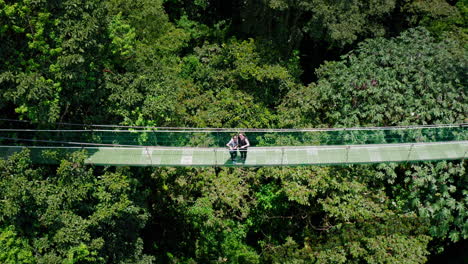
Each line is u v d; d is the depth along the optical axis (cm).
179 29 2792
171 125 2222
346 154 2073
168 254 2542
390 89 2267
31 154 1886
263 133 2342
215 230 2294
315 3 2475
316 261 2092
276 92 2595
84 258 1742
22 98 1652
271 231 2456
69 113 1998
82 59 1662
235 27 3294
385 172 2270
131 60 2067
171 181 2336
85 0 1775
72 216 1731
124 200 1834
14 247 1617
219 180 2214
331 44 2897
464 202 2219
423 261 1998
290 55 3028
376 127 2145
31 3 1653
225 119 2389
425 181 2169
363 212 2120
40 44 1670
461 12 2950
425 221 2098
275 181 2308
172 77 2306
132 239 2117
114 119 1997
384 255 1994
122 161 1967
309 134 2283
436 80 2300
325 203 2166
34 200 1689
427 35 2525
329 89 2347
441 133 2206
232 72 2527
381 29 2766
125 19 2523
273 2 2491
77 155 1784
